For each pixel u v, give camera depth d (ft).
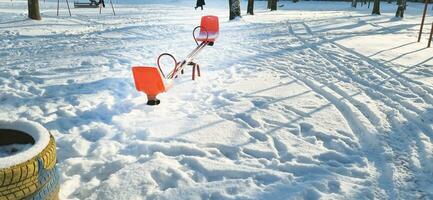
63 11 78.48
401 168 11.66
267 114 16.21
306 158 12.19
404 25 55.88
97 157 12.21
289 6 128.47
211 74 23.50
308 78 22.68
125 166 11.46
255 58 28.89
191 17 69.56
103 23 55.62
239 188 10.28
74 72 23.71
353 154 12.73
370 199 9.89
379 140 13.62
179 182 10.60
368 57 29.12
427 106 17.46
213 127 14.64
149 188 10.28
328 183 10.61
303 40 38.52
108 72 23.75
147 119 15.51
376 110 16.72
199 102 17.97
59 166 11.47
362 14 82.02
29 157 7.25
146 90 17.02
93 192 10.18
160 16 70.49
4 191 6.86
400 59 28.35
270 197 9.85
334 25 53.67
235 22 58.90
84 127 14.70
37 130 8.39
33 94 19.02
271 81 21.95
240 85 21.06
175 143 13.08
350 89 20.30
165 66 25.91
